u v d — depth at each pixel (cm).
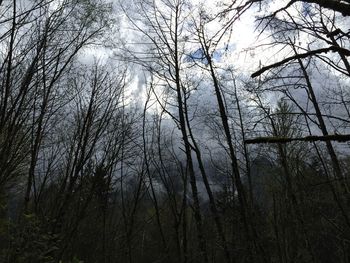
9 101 959
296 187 1859
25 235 889
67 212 1415
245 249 1794
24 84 934
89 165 1471
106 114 1531
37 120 1066
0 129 870
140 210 2244
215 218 1719
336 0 276
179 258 1677
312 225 1850
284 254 1969
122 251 2105
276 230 1994
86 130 1395
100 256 1938
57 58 1088
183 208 1733
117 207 2139
